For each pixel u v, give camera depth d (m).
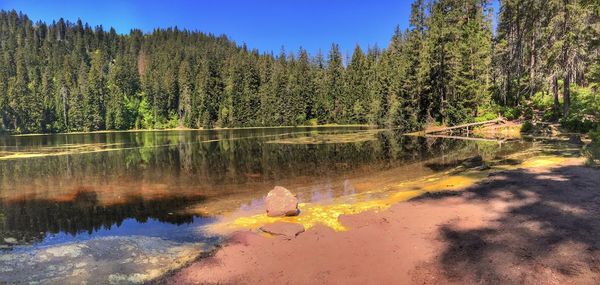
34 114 81.62
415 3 55.50
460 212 10.69
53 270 7.88
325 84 90.75
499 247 7.96
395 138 38.97
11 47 131.25
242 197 14.63
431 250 8.16
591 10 30.53
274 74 93.19
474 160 21.16
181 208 13.14
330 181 17.31
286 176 18.88
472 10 54.38
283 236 9.55
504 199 11.62
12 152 32.91
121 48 147.88
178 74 101.94
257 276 7.44
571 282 6.41
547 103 41.19
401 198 13.02
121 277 7.53
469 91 42.94
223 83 92.88
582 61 34.16
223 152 30.48
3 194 15.66
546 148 23.59
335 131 55.72
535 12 42.53
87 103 87.75
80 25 160.75
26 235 10.47
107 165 23.70
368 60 89.88
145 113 96.88
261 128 76.44
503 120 40.69
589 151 18.75
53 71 110.12
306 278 7.27
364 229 9.81
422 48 48.56
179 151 32.16
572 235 8.27
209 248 9.02
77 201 14.38
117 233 10.48
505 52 47.88
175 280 7.38
